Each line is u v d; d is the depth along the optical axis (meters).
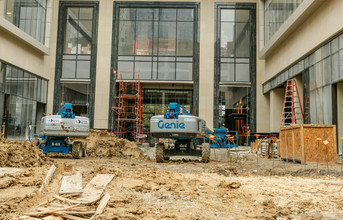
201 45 34.97
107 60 34.69
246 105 34.53
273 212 6.16
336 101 19.06
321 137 14.34
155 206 6.43
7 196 6.31
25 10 29.53
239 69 34.88
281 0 27.77
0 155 11.70
